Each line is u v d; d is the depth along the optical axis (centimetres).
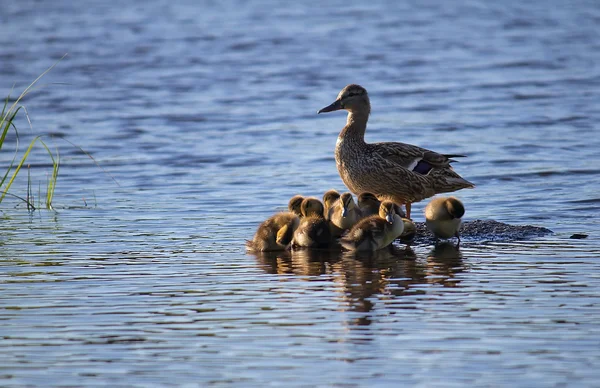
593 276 1135
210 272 1192
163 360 866
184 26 4431
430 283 1123
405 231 1384
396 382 808
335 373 829
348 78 3238
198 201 1686
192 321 977
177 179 1889
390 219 1312
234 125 2503
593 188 1747
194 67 3469
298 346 896
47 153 2153
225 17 4716
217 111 2702
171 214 1580
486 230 1419
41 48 3825
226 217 1557
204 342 911
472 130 2391
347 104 1570
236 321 974
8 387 809
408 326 949
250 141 2292
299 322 969
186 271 1198
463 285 1108
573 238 1365
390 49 3828
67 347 902
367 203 1433
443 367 839
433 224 1371
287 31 4281
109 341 917
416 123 2498
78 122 2541
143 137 2344
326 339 915
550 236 1384
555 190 1739
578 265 1194
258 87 3095
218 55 3716
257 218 1548
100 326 962
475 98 2841
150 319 984
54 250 1316
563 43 3931
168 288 1110
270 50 3819
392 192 1541
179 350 891
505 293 1066
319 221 1351
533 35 4162
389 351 879
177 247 1341
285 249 1338
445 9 5006
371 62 3547
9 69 3391
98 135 2366
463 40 4050
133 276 1168
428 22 4566
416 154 1545
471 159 2048
